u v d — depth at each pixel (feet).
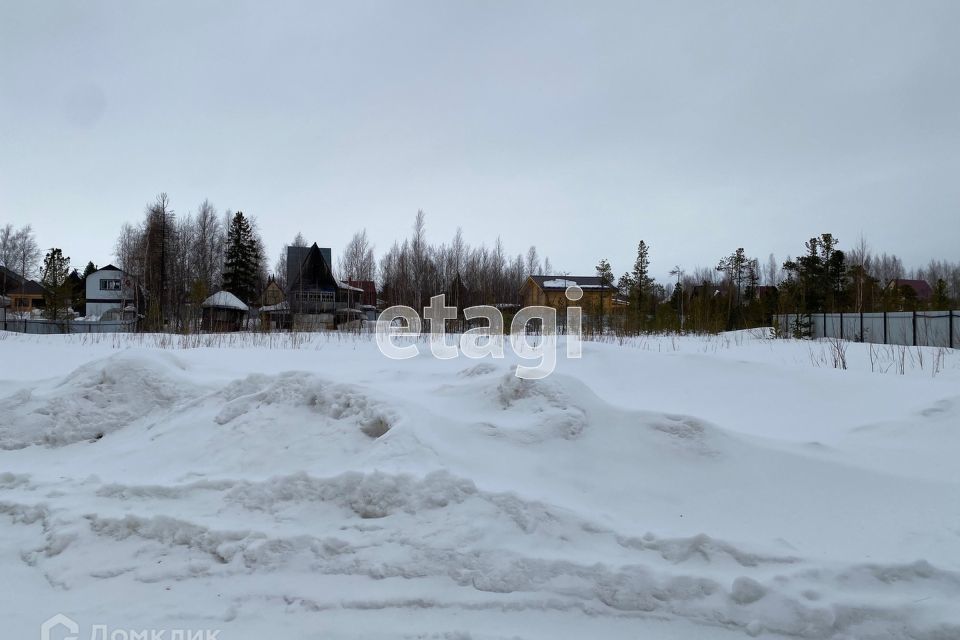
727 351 48.03
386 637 8.69
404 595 9.55
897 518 12.02
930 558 10.42
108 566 10.69
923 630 8.59
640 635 8.78
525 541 10.65
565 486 13.14
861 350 46.57
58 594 10.02
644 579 9.50
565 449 14.37
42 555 11.23
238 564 10.52
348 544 10.64
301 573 10.21
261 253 176.45
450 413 16.31
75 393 19.58
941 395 23.35
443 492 11.51
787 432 19.25
